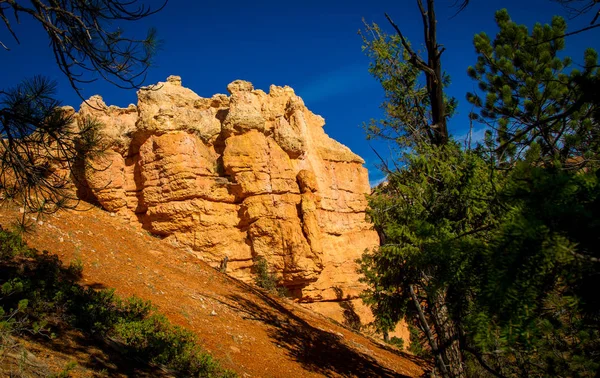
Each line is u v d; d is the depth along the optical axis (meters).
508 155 9.08
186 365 9.48
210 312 14.35
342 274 35.00
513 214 3.01
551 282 3.31
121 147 31.02
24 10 6.86
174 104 34.03
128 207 30.33
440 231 5.03
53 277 10.29
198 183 30.36
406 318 12.59
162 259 17.84
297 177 33.75
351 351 17.17
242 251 30.84
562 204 2.74
